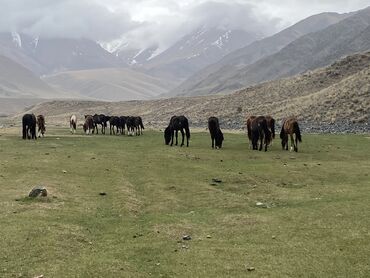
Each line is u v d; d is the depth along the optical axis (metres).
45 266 12.73
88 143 39.06
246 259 13.30
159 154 31.64
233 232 15.91
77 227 16.12
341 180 24.38
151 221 17.23
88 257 13.48
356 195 20.33
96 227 16.52
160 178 24.53
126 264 12.99
